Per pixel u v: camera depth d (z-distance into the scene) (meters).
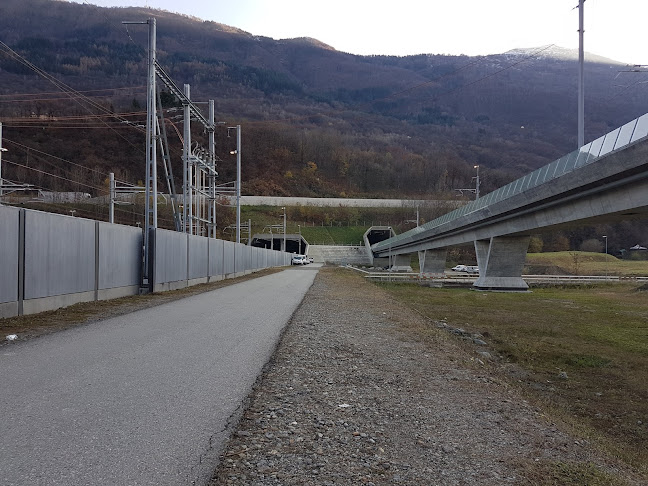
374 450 5.04
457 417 6.36
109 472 4.09
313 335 11.88
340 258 116.75
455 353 11.10
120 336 10.61
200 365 8.11
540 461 5.14
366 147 191.00
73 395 6.18
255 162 171.12
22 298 13.14
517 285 47.00
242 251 44.88
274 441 5.04
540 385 13.73
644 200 24.41
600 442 7.49
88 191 96.62
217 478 4.11
